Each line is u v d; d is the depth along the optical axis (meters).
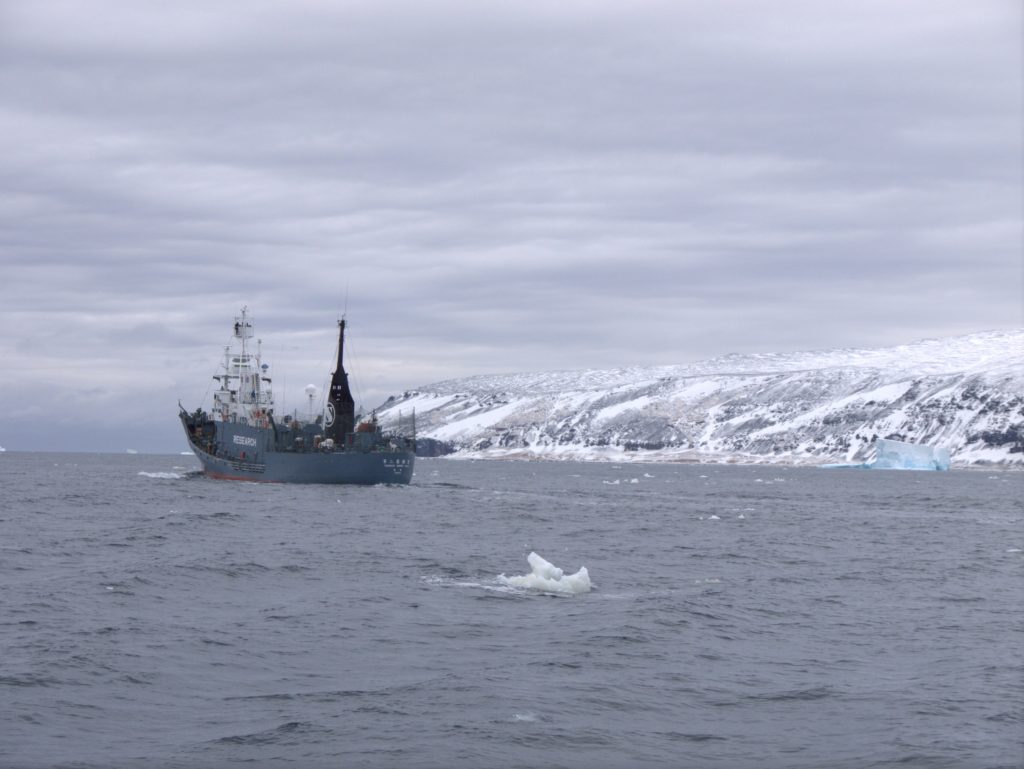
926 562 68.50
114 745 26.47
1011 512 133.12
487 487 172.75
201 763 25.25
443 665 34.91
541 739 27.28
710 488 197.25
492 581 54.22
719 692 32.03
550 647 37.62
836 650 38.28
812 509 130.00
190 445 156.62
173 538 73.81
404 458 140.75
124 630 39.22
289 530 82.19
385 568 58.72
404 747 26.50
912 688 32.66
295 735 27.33
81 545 68.50
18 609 43.41
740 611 45.91
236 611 44.16
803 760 26.00
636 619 42.75
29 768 24.61
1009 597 52.66
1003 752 26.41
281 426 143.00
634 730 28.22
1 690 30.77
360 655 36.28
